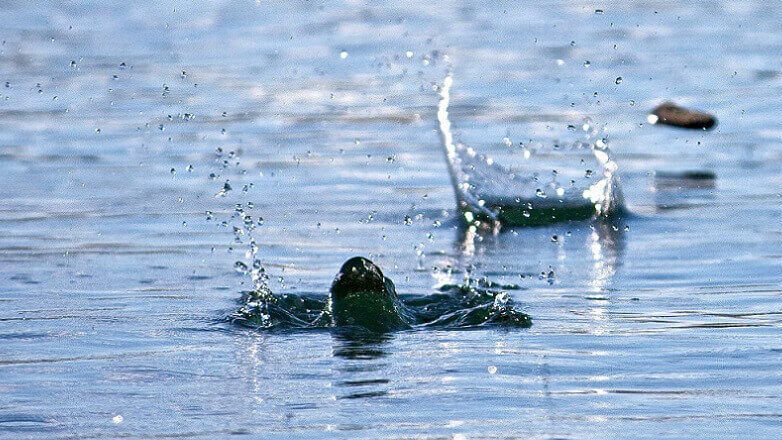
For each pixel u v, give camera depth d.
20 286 25.92
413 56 60.06
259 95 52.06
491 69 56.72
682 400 17.86
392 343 21.19
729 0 77.69
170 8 76.62
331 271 27.66
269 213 34.19
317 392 18.34
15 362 20.03
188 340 21.42
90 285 26.05
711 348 20.62
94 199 35.75
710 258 28.53
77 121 47.22
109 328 22.28
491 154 40.75
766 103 49.09
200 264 28.19
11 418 17.22
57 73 56.94
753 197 35.69
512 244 30.83
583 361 19.91
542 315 23.30
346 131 45.53
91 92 52.84
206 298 24.84
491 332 21.95
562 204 34.22
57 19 73.25
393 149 42.75
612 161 35.94
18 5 78.75
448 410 17.47
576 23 69.50
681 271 27.30
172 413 17.42
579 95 51.09
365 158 41.47
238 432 16.62
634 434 16.44
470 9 74.81
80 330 22.12
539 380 18.89
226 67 58.41
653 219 33.38
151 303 24.36
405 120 47.28
